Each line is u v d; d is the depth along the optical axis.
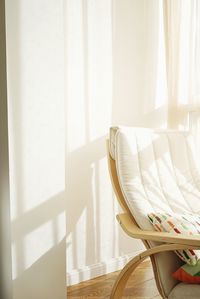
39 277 1.60
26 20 1.53
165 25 2.46
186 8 2.42
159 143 1.86
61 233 1.68
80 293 1.94
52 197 1.64
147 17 2.48
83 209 2.15
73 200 2.10
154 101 2.55
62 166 1.68
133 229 1.46
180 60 2.45
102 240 2.27
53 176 1.64
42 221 1.61
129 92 2.40
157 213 1.51
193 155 1.98
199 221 1.57
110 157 1.73
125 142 1.66
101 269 2.23
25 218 1.55
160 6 2.55
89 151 2.17
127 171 1.63
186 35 2.43
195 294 1.29
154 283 2.05
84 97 2.13
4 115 1.51
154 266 1.45
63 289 1.69
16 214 1.53
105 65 2.24
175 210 1.71
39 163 1.59
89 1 2.13
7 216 1.53
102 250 2.27
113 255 2.34
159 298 1.85
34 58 1.56
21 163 1.54
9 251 1.53
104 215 2.27
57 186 1.66
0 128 1.54
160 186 1.75
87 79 2.14
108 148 1.74
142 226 1.51
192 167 1.95
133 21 2.39
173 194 1.77
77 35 2.07
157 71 2.55
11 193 1.51
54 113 1.64
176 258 1.51
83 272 2.13
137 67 2.44
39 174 1.59
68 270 2.08
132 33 2.39
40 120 1.59
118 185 1.68
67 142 2.05
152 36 2.51
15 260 1.53
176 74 2.47
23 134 1.54
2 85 1.52
